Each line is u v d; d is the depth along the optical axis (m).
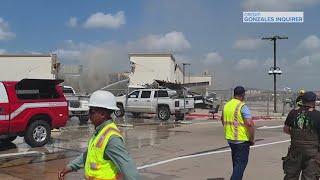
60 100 16.19
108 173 4.17
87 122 24.72
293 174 7.82
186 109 29.39
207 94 53.12
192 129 23.09
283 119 32.09
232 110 8.61
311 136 7.60
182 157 13.80
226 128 8.72
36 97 15.56
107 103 4.29
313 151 7.59
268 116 34.91
